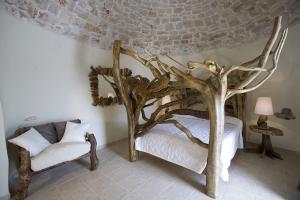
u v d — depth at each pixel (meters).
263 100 3.25
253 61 2.10
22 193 2.17
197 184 2.53
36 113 2.96
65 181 2.62
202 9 3.80
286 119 3.54
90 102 3.73
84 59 3.59
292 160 3.25
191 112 2.63
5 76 2.61
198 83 2.21
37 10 2.71
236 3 3.46
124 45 4.20
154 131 3.05
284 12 3.30
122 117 4.41
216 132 2.15
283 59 3.62
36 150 2.43
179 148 2.59
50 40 3.07
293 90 3.56
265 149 3.43
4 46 2.57
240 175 2.74
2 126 2.13
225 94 2.15
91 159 2.92
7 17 2.57
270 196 2.24
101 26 3.52
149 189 2.42
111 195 2.30
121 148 3.92
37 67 2.93
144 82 3.07
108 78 4.00
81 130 2.96
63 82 3.29
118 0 3.33
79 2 2.94
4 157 2.15
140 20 3.91
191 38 4.45
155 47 4.68
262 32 3.74
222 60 4.42
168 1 3.69
